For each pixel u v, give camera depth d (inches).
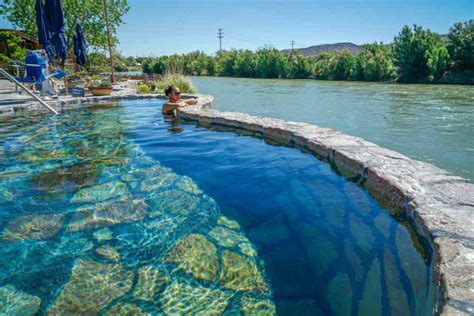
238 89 765.9
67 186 105.8
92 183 108.4
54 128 193.2
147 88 409.7
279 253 69.3
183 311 53.2
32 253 69.7
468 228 61.3
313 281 59.8
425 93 644.7
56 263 66.5
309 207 89.6
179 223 82.8
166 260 67.5
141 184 107.8
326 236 75.0
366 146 123.5
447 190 79.5
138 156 137.9
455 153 201.6
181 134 176.2
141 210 89.6
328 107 429.4
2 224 81.7
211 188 104.3
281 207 90.6
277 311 52.9
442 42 1065.5
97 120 219.1
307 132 149.4
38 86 303.3
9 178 112.3
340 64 1286.9
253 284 59.7
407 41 1067.9
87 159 134.0
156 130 186.9
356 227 78.3
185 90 426.3
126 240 74.9
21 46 727.1
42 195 98.7
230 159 132.6
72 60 680.4
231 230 79.4
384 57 1171.9
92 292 58.0
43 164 127.5
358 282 58.6
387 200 85.7
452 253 53.2
